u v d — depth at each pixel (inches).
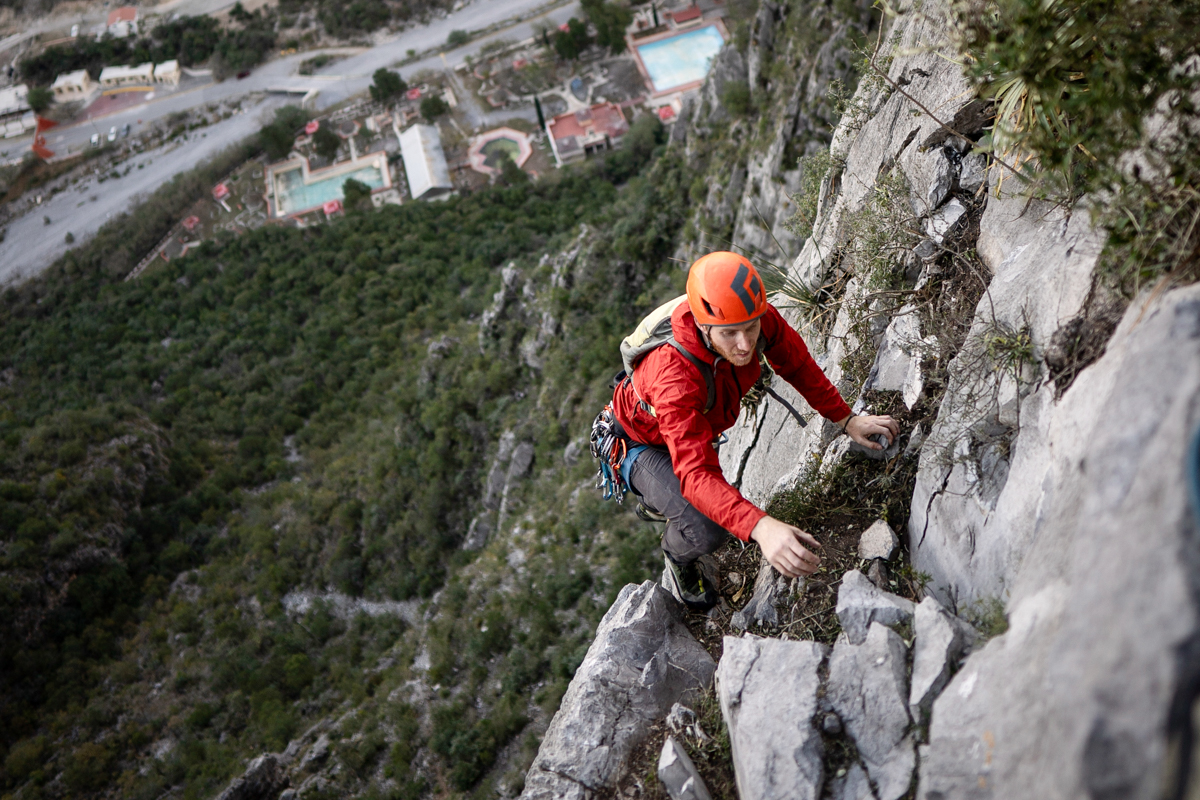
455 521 1967.3
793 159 1200.8
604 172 3248.0
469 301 2802.7
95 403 3161.9
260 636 2027.6
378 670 1748.3
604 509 1398.9
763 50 1530.5
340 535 2117.4
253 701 1820.9
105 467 2679.6
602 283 1828.2
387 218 3348.9
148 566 2532.0
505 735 1240.8
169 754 1844.2
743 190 1544.0
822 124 1142.3
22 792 1923.0
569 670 1214.9
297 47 4911.4
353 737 1429.6
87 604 2383.1
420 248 3152.1
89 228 4185.5
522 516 1658.5
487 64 4089.6
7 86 5570.9
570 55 3612.2
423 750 1330.0
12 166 4525.1
